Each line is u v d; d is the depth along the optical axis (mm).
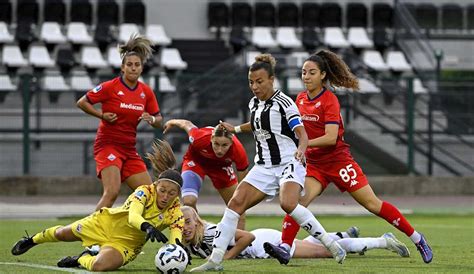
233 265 24781
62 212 50312
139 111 29469
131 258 23125
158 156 24062
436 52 78062
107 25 79500
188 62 78375
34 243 24375
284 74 65312
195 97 62062
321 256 26875
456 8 85000
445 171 66000
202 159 29922
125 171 29562
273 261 25953
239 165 29328
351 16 83438
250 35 81625
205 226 26203
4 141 60969
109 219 23000
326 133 25453
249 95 62812
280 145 23375
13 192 61344
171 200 22531
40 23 79500
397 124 65375
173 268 22156
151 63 75375
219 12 82312
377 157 65375
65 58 75750
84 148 62062
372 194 25859
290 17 82812
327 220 47500
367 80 66875
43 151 61562
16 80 60906
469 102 65688
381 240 27453
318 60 25812
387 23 83375
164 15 83500
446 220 47344
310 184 26078
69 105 61562
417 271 23453
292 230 25109
